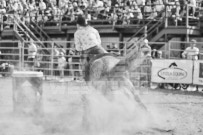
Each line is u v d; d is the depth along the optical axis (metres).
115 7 28.25
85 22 10.24
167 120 11.35
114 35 30.38
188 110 13.73
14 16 30.05
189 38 27.81
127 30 28.64
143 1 27.91
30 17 31.09
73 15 29.53
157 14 27.30
